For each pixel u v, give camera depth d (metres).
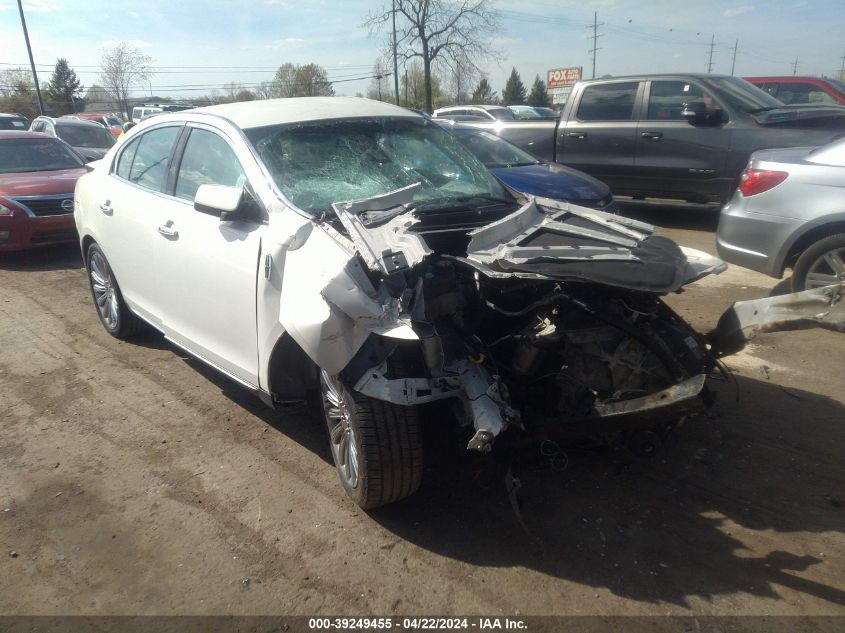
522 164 8.07
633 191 9.77
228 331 3.76
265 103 4.35
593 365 3.11
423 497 3.42
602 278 2.86
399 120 4.39
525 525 3.01
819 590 2.73
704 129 8.88
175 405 4.44
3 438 4.05
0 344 5.56
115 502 3.41
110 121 27.42
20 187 8.23
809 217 5.41
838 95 11.45
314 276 2.99
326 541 3.10
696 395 2.85
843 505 3.27
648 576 2.84
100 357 5.25
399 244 2.92
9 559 3.01
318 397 3.84
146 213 4.46
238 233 3.59
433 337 2.77
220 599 2.77
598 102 9.94
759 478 3.50
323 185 3.65
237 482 3.57
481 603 2.72
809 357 4.97
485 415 2.74
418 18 38.16
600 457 3.67
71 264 8.32
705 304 6.26
